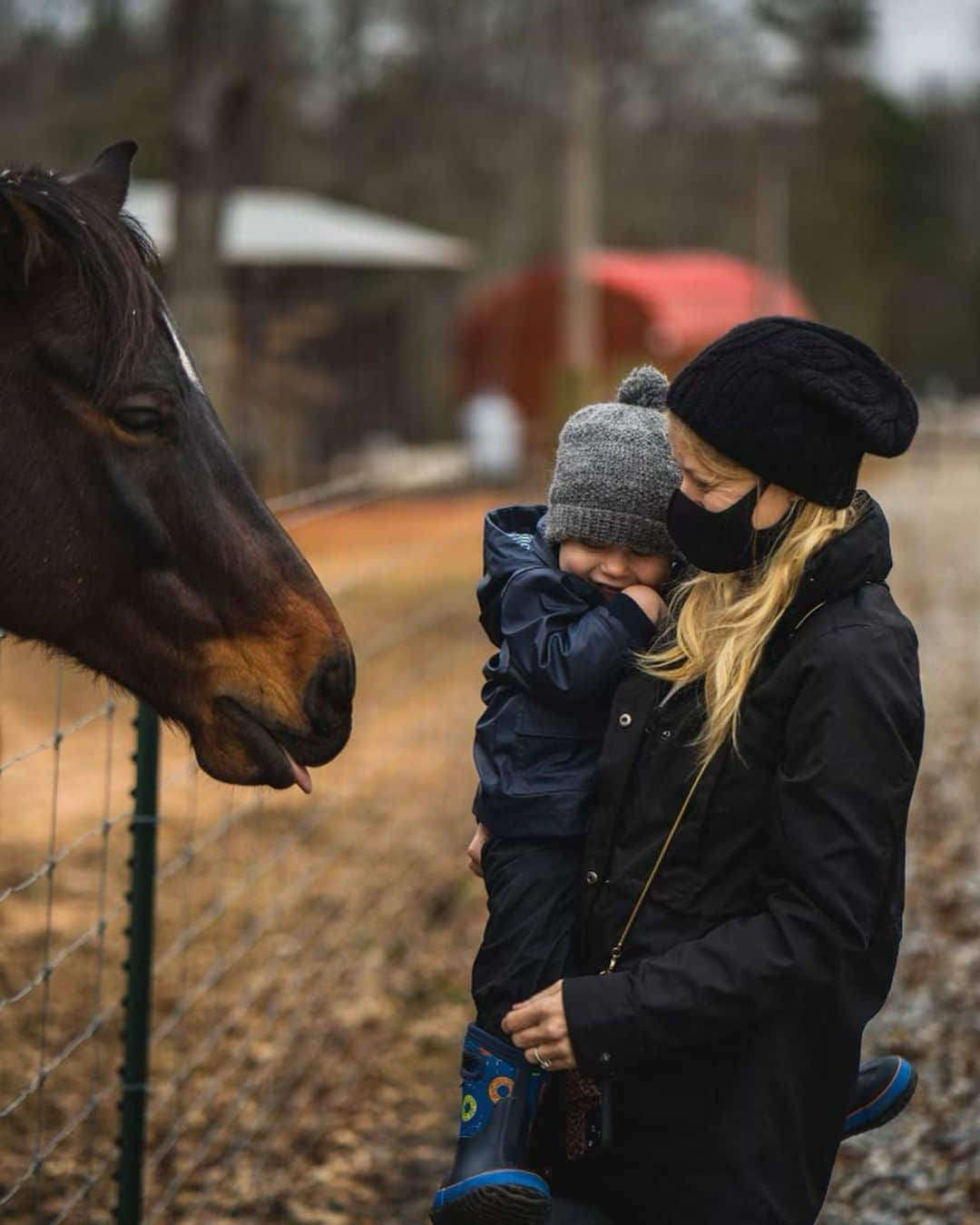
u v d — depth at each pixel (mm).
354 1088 5145
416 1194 4438
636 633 2309
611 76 44500
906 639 2178
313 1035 5531
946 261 62719
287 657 2633
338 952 6285
